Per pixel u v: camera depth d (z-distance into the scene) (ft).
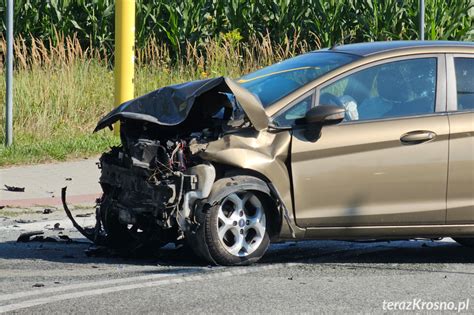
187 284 49.49
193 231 52.90
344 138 54.29
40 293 47.03
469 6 148.87
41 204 74.69
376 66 56.34
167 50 137.08
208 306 44.98
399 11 147.64
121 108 56.13
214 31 149.79
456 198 55.83
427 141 55.26
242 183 52.95
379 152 54.65
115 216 58.03
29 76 111.86
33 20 145.48
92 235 58.80
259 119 53.06
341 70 55.83
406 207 55.16
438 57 57.36
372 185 54.65
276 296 47.26
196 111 56.13
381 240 58.34
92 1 145.79
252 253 54.03
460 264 57.00
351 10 152.25
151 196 53.26
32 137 100.99
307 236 54.44
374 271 54.24
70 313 43.34
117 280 50.21
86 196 77.87
